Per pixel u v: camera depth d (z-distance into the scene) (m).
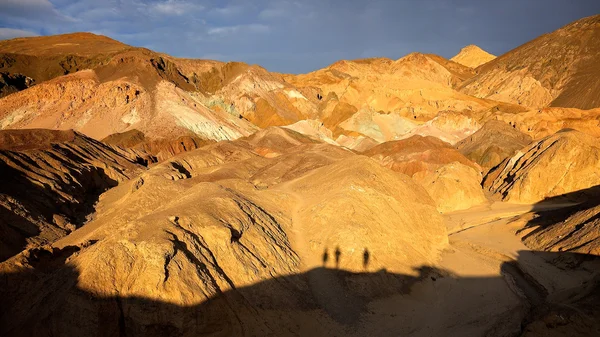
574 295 29.77
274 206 37.94
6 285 25.25
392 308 30.14
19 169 50.94
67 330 21.20
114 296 22.67
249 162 70.44
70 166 60.12
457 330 27.83
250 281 27.16
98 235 40.25
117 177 67.06
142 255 24.00
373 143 106.62
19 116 109.38
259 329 24.92
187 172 69.81
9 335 21.67
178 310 23.03
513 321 27.67
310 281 30.67
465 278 35.53
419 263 35.56
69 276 23.59
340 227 34.06
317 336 26.16
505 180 68.75
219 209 30.34
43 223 45.31
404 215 39.44
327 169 46.47
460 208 61.12
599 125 98.69
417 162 78.31
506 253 41.75
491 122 100.69
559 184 61.03
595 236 37.03
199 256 26.00
